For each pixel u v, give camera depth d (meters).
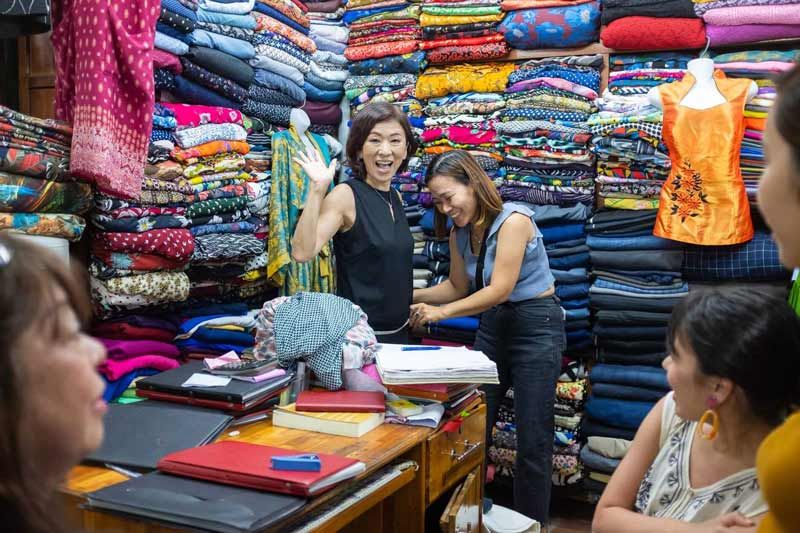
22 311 0.64
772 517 0.78
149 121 2.38
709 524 1.22
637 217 3.27
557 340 2.87
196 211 2.86
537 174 3.48
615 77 3.35
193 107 2.88
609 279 3.34
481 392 2.34
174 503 1.32
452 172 2.74
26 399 0.65
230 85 3.10
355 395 2.02
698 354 1.24
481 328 3.01
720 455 1.29
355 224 2.71
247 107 3.25
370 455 1.68
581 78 3.43
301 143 3.48
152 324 2.70
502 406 3.53
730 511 1.26
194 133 2.81
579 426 3.45
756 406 1.21
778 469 0.75
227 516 1.27
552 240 3.45
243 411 1.93
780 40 3.14
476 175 2.73
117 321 2.62
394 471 1.75
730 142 3.02
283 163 3.36
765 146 0.80
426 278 3.67
